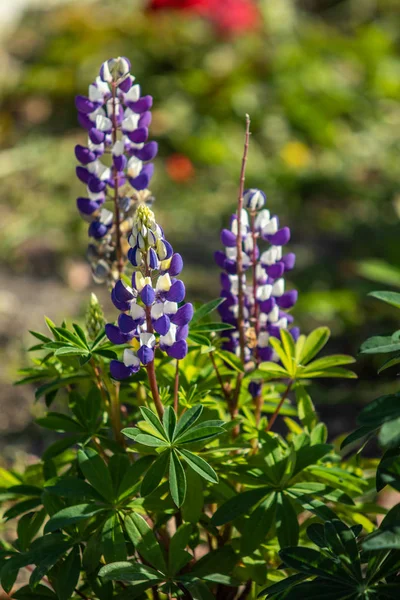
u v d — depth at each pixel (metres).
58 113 3.16
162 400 1.15
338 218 2.56
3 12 3.86
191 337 1.14
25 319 2.03
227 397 1.20
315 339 1.19
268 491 1.13
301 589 1.05
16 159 2.83
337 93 3.22
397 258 2.24
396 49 3.75
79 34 3.50
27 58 3.54
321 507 1.11
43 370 1.21
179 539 1.11
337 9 4.20
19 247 2.36
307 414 1.20
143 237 1.07
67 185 2.68
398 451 1.07
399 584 1.05
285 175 2.78
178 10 3.57
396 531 1.02
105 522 1.10
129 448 1.12
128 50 3.40
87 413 1.19
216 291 2.15
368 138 3.10
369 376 1.84
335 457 1.21
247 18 3.46
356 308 2.07
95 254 1.23
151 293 1.06
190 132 2.97
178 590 1.09
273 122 3.06
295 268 2.26
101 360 1.17
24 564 1.11
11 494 1.20
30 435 1.67
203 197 2.67
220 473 1.16
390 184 2.78
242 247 1.18
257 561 1.15
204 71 3.21
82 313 2.04
